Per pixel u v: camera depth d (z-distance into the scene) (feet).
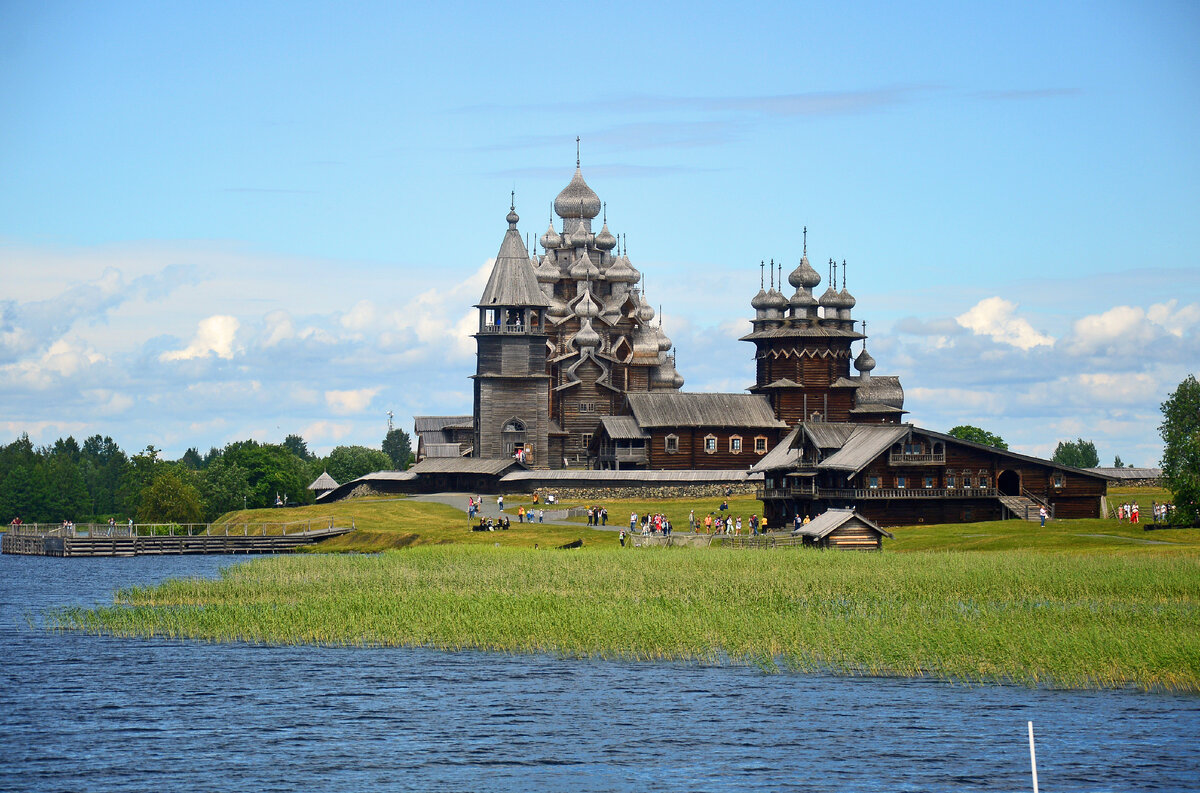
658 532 455.22
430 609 262.26
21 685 211.61
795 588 282.15
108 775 167.63
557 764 172.04
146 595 300.61
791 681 211.41
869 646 223.30
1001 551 355.97
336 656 233.96
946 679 211.00
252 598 292.61
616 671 220.02
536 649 238.27
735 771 168.76
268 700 201.87
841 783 163.94
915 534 417.69
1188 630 223.71
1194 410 406.21
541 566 331.98
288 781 165.89
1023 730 182.29
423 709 196.54
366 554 439.22
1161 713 188.75
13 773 167.94
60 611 292.20
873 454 452.35
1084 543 367.45
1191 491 397.19
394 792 162.50
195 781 165.68
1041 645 216.54
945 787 162.20
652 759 173.37
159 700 202.28
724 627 240.73
